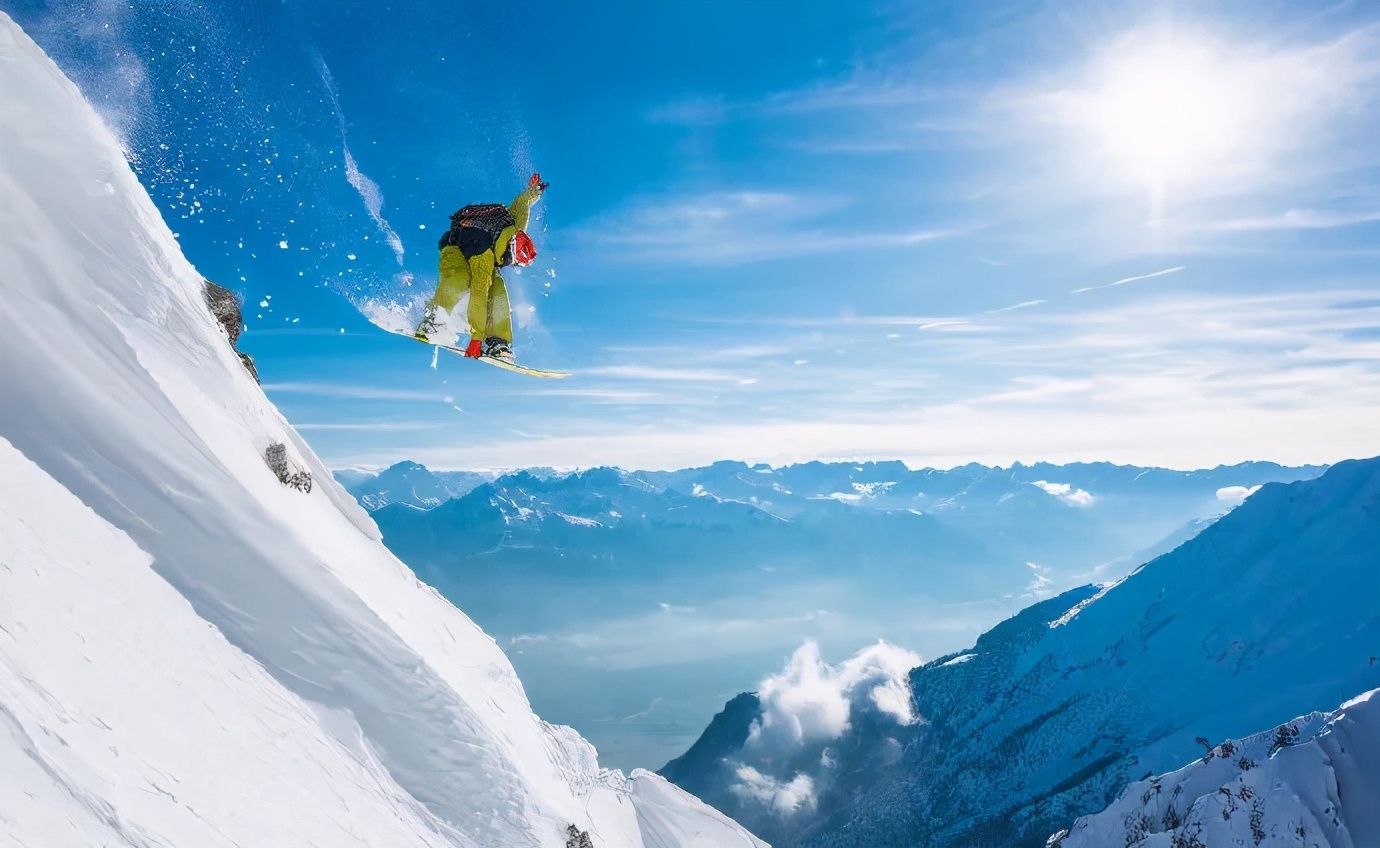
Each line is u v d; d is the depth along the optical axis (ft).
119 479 28.02
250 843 18.83
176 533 28.66
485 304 32.37
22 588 19.26
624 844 52.54
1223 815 103.50
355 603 33.24
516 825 34.32
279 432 38.88
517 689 47.96
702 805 63.26
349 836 23.50
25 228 29.17
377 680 32.68
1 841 12.26
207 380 34.83
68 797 14.44
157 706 20.26
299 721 28.14
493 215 32.30
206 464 30.71
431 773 33.06
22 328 27.96
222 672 25.55
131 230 32.19
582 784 52.75
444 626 43.09
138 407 29.68
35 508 23.04
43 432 26.99
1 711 14.69
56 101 30.19
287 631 30.45
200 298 37.81
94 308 30.12
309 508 37.68
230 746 21.93
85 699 17.75
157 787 17.33
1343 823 97.45
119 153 31.32
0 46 29.27
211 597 28.68
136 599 23.90
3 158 29.14
